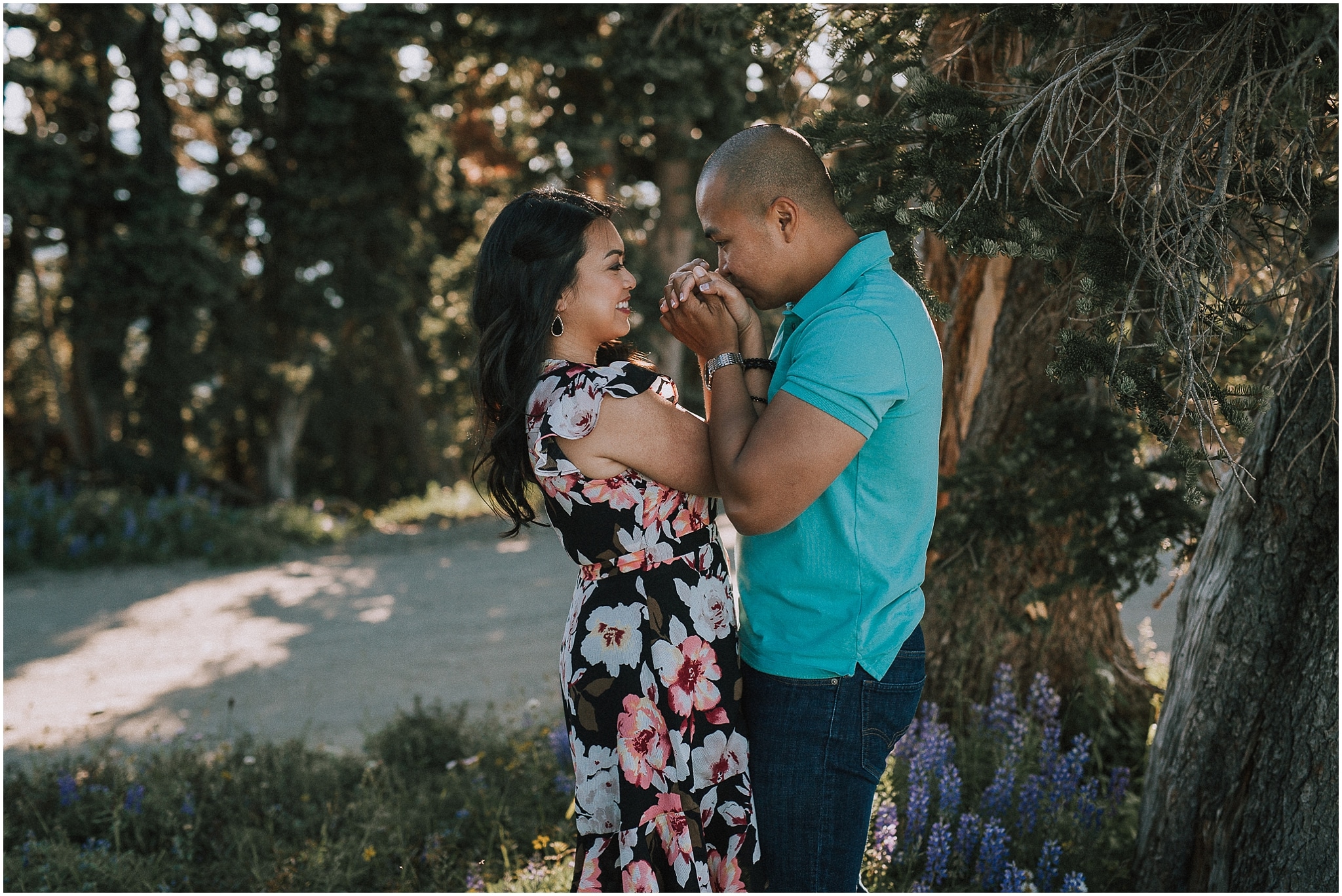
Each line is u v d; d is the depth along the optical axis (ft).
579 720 6.28
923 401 5.99
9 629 26.16
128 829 12.92
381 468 80.28
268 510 45.16
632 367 6.14
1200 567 9.25
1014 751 11.81
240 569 34.83
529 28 43.34
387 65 53.88
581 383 6.12
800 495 5.66
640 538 6.15
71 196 51.11
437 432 76.79
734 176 6.31
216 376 59.47
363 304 57.06
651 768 6.13
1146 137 7.31
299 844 12.37
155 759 14.62
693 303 6.27
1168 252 6.96
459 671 20.95
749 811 6.17
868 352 5.67
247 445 74.49
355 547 39.04
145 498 46.83
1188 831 9.04
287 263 58.13
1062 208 7.38
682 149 46.80
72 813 13.09
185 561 36.29
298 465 80.33
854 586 6.05
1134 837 10.88
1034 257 7.22
